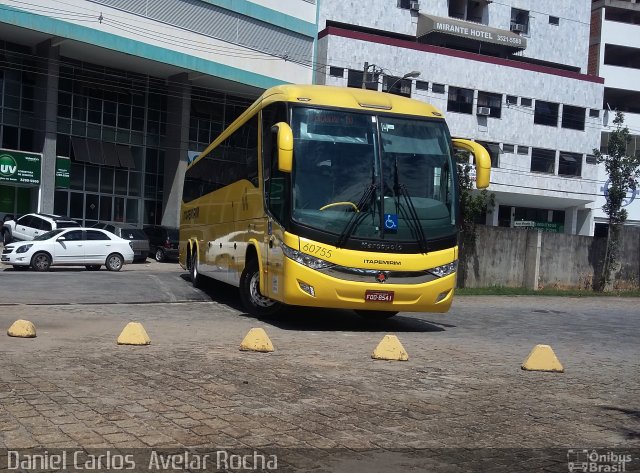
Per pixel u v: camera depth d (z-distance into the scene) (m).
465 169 23.41
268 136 11.66
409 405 6.29
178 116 37.53
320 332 11.24
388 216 10.81
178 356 8.34
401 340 10.77
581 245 26.19
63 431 5.12
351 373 7.65
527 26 49.22
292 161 10.46
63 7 30.20
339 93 11.41
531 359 8.47
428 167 11.25
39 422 5.33
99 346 8.94
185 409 5.86
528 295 23.38
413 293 10.89
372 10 44.31
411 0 45.34
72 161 35.47
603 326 15.49
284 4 37.81
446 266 11.13
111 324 11.37
